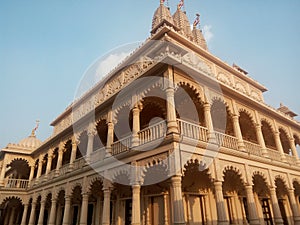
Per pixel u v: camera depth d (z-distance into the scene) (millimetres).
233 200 14945
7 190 22688
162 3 25203
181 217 8508
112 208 15664
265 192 17641
